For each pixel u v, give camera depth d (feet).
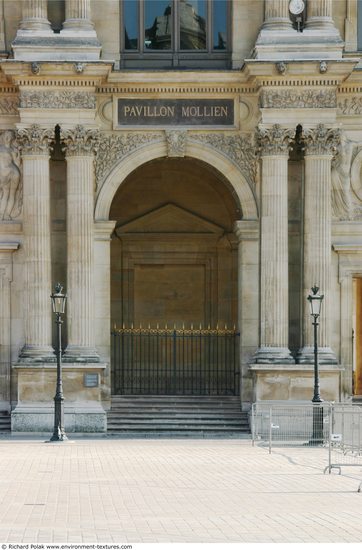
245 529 92.07
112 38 202.90
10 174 200.44
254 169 201.36
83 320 196.54
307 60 193.88
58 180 201.36
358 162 203.31
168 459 150.61
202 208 231.91
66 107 195.83
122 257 232.32
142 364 228.02
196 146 201.46
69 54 194.18
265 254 198.39
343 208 203.21
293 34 196.13
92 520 96.48
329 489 119.34
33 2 195.62
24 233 198.18
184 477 129.49
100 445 173.88
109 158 200.75
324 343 197.98
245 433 195.72
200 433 195.11
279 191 197.36
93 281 197.98
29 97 195.42
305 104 196.85
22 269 201.05
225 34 205.16
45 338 196.65
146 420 197.77
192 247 232.53
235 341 209.97
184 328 232.32
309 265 198.90
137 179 226.99
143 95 200.85
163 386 225.35
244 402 200.13
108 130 200.54
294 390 196.03
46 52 193.98
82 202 196.75
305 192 199.21
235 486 121.29
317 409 175.11
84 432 193.16
